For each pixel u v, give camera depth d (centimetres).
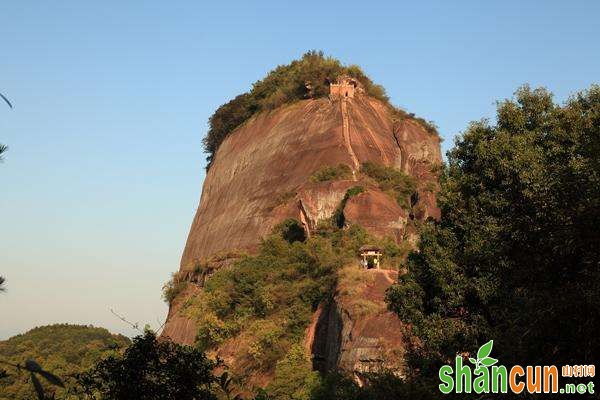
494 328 2566
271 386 4741
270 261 6612
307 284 5772
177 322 7088
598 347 1656
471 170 3241
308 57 10581
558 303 1678
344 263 5856
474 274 2972
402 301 3167
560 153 2850
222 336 6038
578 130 2880
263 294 5969
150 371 1617
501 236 2116
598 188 1678
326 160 8200
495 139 3062
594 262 1647
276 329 5522
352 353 4178
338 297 4950
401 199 7588
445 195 3153
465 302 2950
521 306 2391
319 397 4084
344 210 6981
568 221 1714
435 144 9462
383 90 9844
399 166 8875
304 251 6400
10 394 3988
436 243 3097
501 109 3200
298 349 5231
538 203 1922
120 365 1609
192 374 1619
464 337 2803
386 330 4188
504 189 2956
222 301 6297
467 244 2959
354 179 7719
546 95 3197
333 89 9275
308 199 7475
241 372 5444
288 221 7544
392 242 6444
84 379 1612
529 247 1877
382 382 2653
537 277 1839
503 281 2303
